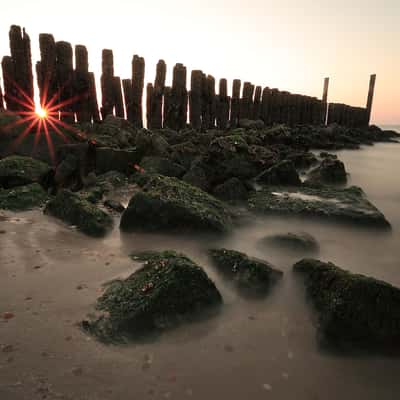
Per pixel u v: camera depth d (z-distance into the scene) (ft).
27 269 13.00
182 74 51.49
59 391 7.47
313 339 9.87
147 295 10.04
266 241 16.38
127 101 47.42
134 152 29.96
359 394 8.14
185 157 32.19
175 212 17.13
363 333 9.55
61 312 10.27
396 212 25.81
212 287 10.80
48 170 25.54
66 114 39.06
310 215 20.45
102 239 16.52
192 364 8.65
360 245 18.13
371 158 60.29
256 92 76.48
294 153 44.21
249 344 9.55
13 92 36.65
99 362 8.41
